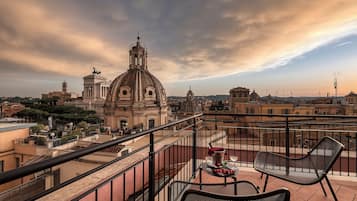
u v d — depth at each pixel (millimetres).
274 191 1133
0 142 16641
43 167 862
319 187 3125
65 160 971
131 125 25031
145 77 26984
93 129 22734
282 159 3004
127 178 3203
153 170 2125
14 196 7887
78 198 1293
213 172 2365
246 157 4875
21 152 16922
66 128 24172
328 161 2500
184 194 1298
